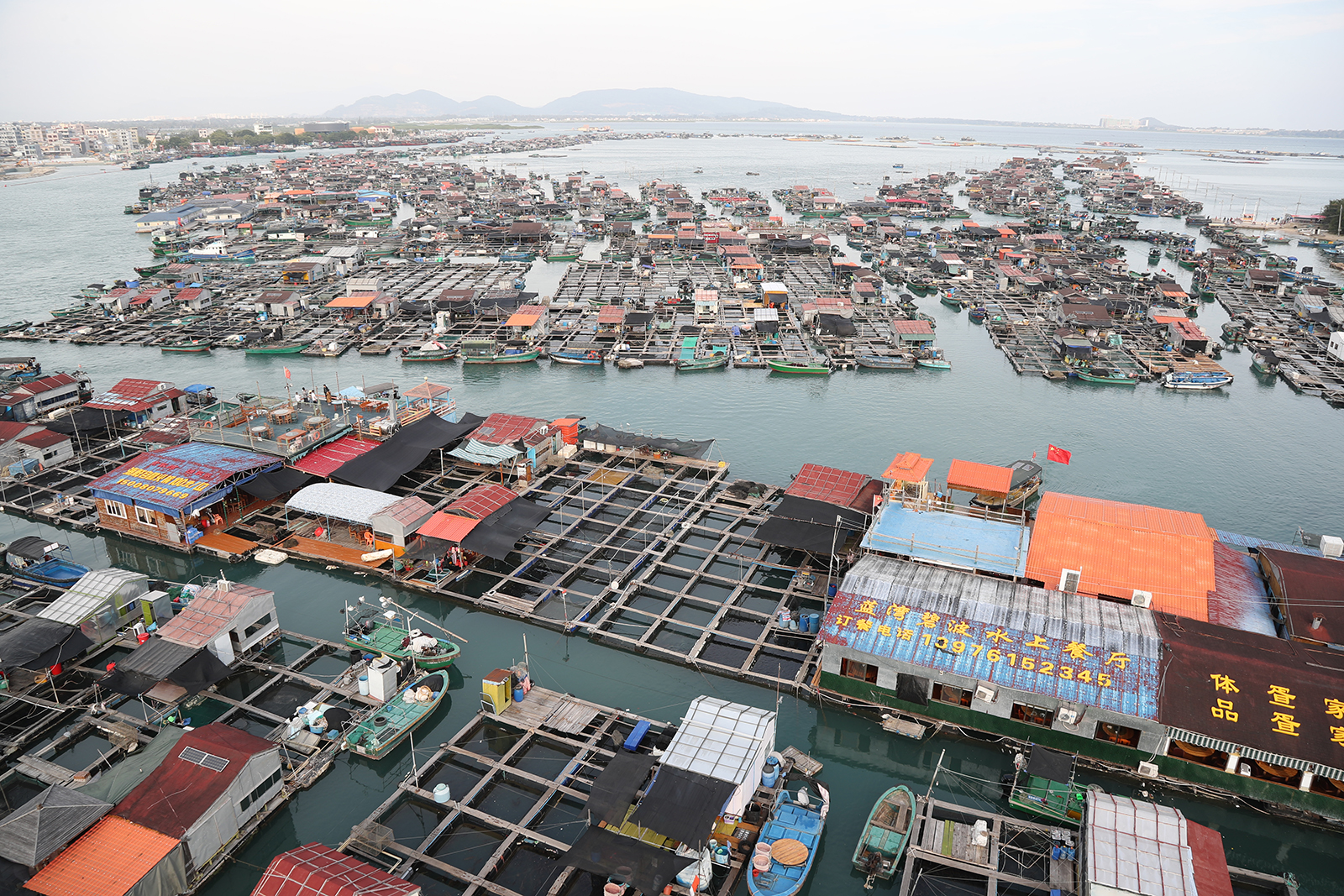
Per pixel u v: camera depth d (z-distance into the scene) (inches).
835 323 6131.9
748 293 7298.2
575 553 3152.1
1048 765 1910.7
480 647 2620.6
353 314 6545.3
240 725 2279.8
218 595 2508.6
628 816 1726.1
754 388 5201.8
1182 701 1951.3
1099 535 2598.4
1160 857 1599.4
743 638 2588.6
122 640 2578.7
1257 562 2706.7
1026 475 3599.9
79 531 3307.1
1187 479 3971.5
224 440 3627.0
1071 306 6451.8
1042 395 5162.4
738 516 3403.1
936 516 2893.7
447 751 2154.3
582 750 2107.5
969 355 6003.9
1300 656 2041.1
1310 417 4830.2
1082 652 2092.8
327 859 1642.5
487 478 3688.5
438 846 1873.8
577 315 6786.4
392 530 2947.8
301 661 2502.5
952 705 2191.2
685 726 1975.9
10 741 2182.6
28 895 1596.9
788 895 1691.7
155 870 1659.7
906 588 2346.2
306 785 2048.5
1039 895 1715.1
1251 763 1953.7
